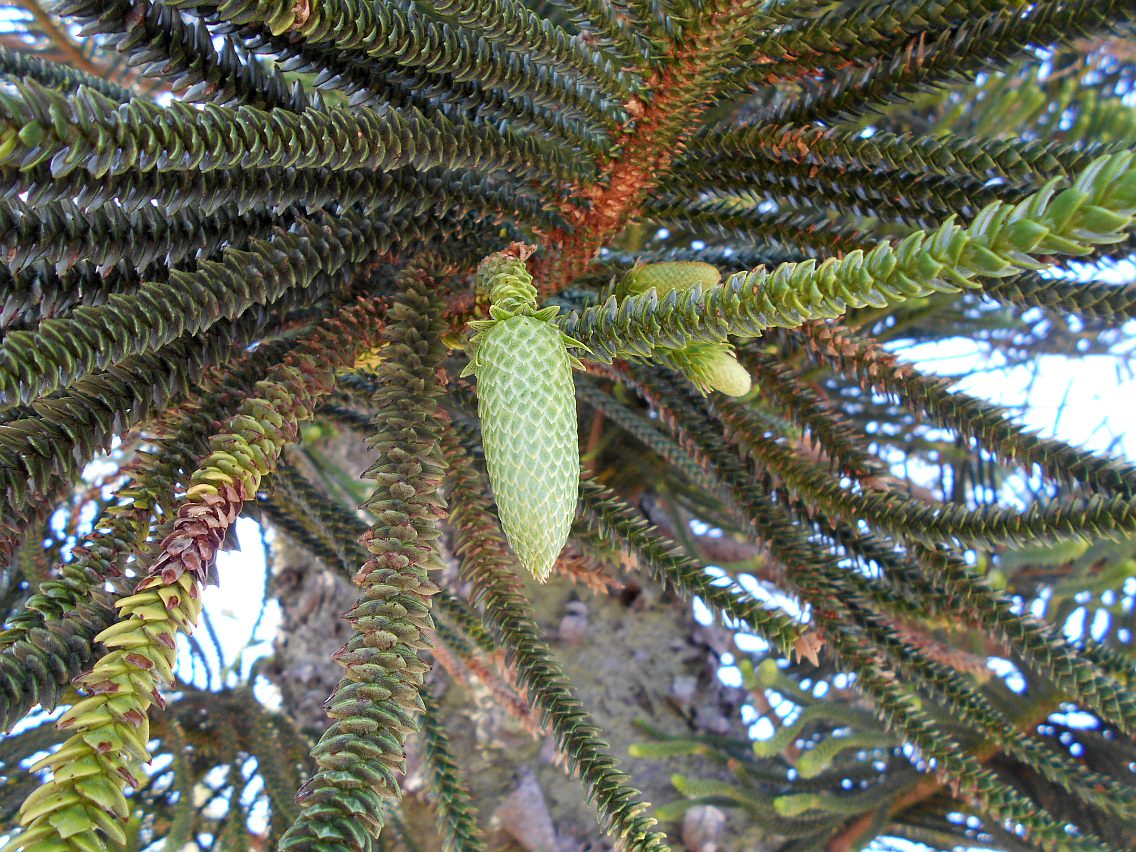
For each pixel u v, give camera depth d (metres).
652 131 0.29
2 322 0.25
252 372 0.28
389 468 0.25
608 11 0.27
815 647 0.31
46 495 0.25
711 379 0.28
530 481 0.24
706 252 0.36
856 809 0.60
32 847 0.20
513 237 0.33
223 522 0.23
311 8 0.24
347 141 0.25
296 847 0.20
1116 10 0.27
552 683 0.29
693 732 0.63
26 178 0.22
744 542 0.77
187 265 0.28
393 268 0.32
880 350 0.34
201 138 0.23
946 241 0.21
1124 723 0.32
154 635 0.22
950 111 0.64
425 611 0.23
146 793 0.58
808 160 0.30
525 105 0.28
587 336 0.26
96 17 0.24
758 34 0.29
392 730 0.22
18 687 0.22
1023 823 0.34
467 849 0.30
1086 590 0.62
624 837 0.27
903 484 0.35
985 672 0.51
